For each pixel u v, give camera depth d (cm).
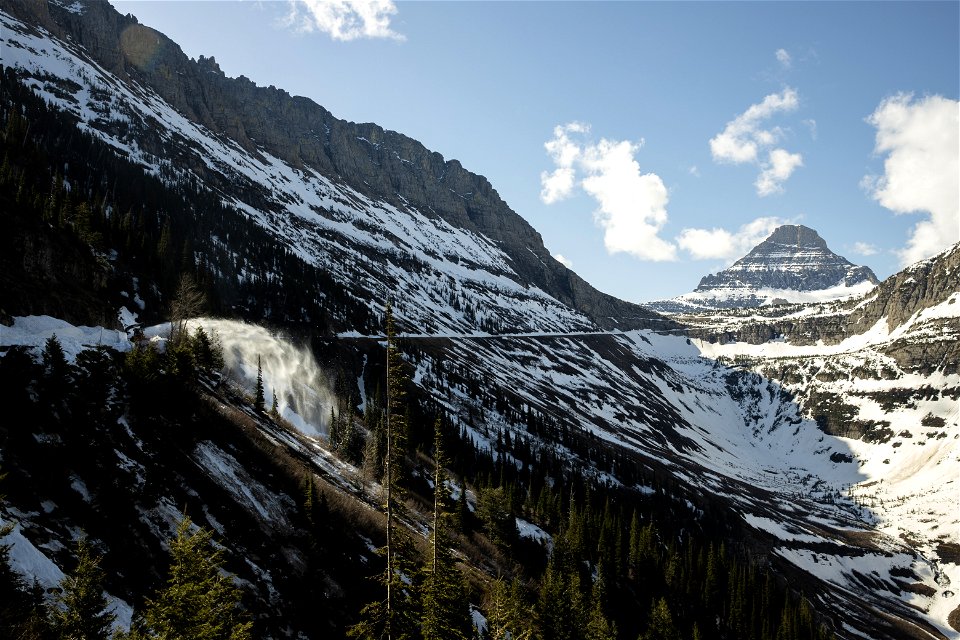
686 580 11519
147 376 5103
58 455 3822
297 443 7694
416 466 10644
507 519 9744
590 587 9931
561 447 18462
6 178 9781
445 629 3128
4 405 3816
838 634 13600
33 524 3216
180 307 9906
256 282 17750
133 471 4225
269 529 4894
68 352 4928
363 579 5116
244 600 3916
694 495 19412
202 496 4594
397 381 2803
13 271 6094
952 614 16938
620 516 13425
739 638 11125
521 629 5222
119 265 10844
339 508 5925
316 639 4184
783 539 19388
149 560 3703
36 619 2414
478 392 19525
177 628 2609
